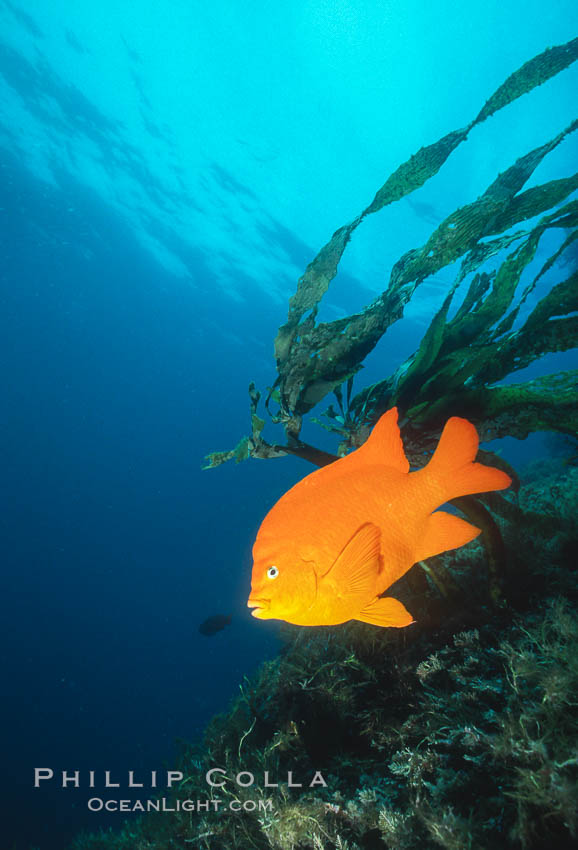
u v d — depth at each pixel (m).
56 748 29.55
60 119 31.17
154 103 31.48
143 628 45.25
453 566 2.55
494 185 1.85
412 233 31.33
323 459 2.13
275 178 34.28
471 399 1.94
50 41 28.08
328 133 33.16
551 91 24.66
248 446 2.08
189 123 32.38
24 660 39.97
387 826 1.39
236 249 37.91
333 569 0.82
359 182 34.94
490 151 28.05
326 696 2.10
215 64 30.86
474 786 1.39
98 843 3.92
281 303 41.47
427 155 1.63
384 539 0.92
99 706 34.47
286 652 3.09
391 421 1.00
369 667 2.11
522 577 2.06
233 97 32.00
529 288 1.91
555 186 1.74
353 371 1.96
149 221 38.09
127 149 33.03
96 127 31.72
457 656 1.90
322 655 2.43
